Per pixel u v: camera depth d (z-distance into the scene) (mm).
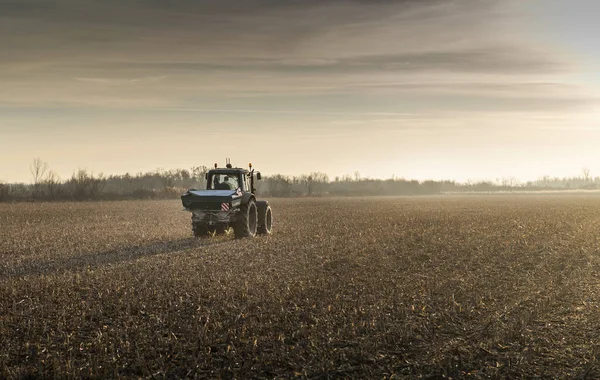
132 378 7590
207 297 12016
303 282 13523
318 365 7965
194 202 23109
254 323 9703
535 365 8078
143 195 76250
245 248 20234
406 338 9125
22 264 17141
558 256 18469
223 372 7785
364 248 20234
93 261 17578
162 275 14523
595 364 8070
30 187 71812
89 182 73250
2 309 11148
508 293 12586
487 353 8523
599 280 14266
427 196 113750
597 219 35750
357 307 10953
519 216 38938
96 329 9742
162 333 9398
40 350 8688
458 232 26516
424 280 13930
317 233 26172
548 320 10438
